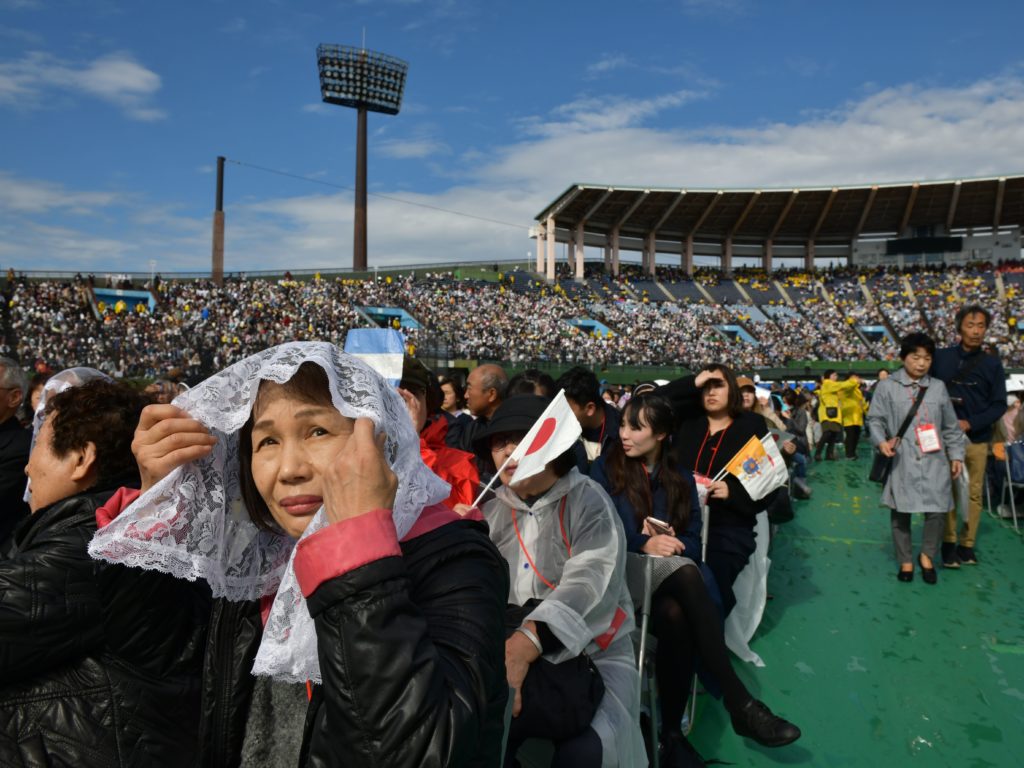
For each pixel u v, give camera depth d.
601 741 2.21
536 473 2.38
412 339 28.55
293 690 1.31
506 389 4.41
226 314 30.62
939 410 5.65
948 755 3.22
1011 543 6.88
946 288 49.56
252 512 1.33
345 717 0.96
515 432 2.63
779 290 53.56
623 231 54.62
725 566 4.02
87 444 1.80
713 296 52.22
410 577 1.16
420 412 2.84
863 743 3.33
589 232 53.75
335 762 1.02
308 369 1.19
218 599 1.40
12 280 29.31
